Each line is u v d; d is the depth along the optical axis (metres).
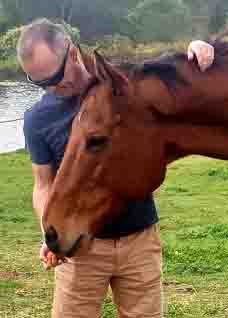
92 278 4.18
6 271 8.00
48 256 3.96
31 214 11.34
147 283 4.24
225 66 3.65
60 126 3.99
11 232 10.14
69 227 3.61
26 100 31.83
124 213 3.83
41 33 3.79
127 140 3.53
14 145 21.75
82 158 3.54
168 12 33.81
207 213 11.02
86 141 3.53
